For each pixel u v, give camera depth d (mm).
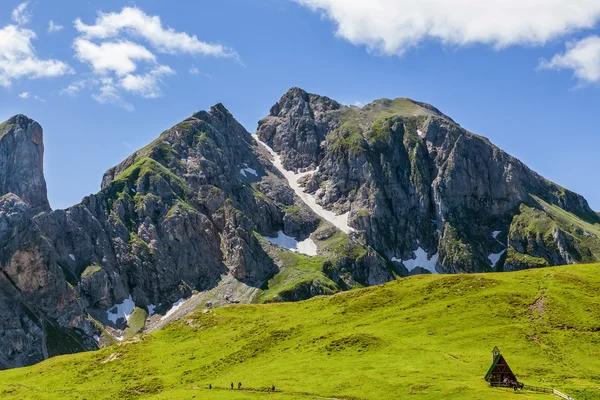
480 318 149625
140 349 175625
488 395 103188
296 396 117062
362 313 171125
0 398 150625
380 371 125000
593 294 153125
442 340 140625
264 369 140000
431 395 107938
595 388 106750
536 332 138125
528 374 117438
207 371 150000
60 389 154500
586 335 134250
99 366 168125
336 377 125000
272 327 173750
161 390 141625
